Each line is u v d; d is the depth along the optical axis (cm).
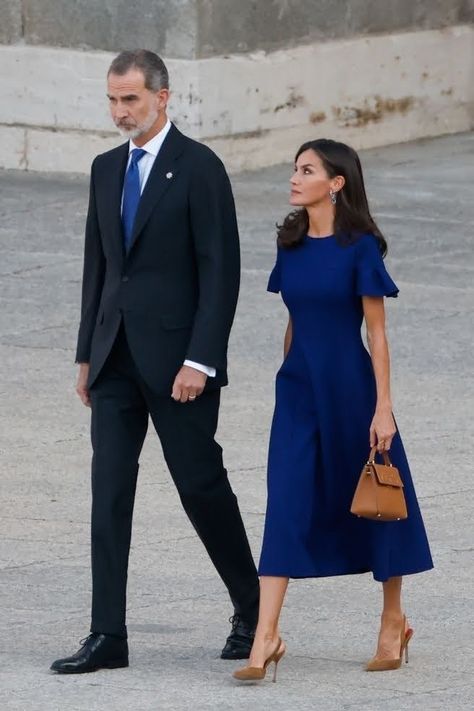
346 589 2673
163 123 2291
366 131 7744
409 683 2197
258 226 6059
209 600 2612
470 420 3709
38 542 2938
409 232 5944
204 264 2270
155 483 3297
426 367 4162
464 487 3231
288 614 2533
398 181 6975
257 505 3134
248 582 2334
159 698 2131
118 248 2297
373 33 7731
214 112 7025
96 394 2317
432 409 3788
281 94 7294
